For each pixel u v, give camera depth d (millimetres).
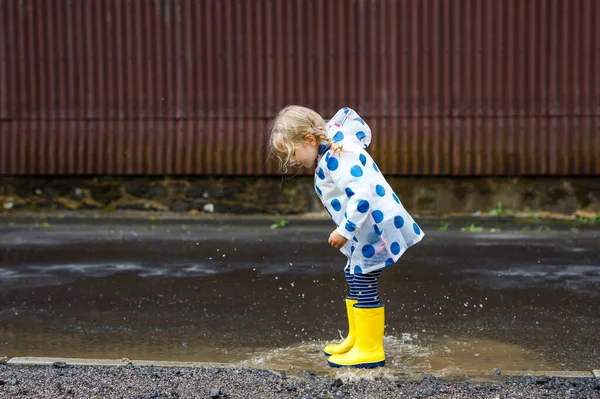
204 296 5910
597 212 10062
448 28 10062
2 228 9938
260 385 3516
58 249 8234
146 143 10523
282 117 3969
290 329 4910
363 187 3855
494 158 10070
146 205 10703
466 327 4949
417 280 6488
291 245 8461
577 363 4141
